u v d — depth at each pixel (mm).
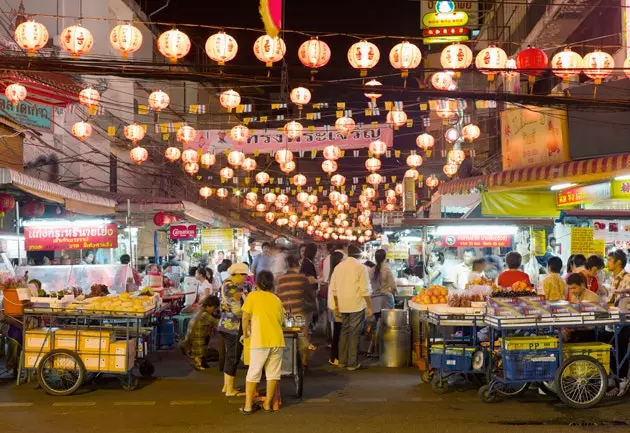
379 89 11383
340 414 8266
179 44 11547
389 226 16656
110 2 25000
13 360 10609
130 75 10711
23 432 7430
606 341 9516
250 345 8469
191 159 20656
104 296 10742
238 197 36062
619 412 8227
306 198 32094
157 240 23047
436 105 15547
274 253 14602
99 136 23156
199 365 11594
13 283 10289
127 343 9641
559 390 8398
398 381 10484
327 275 16031
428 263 14727
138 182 26734
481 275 12625
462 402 8906
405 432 7383
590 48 18984
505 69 11617
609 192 13078
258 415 8234
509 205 16297
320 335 16938
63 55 18547
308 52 11891
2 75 14070
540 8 22375
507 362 8469
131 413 8344
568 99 11711
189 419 8031
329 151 21469
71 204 15016
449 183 17438
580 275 9594
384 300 13406
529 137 15633
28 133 17016
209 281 16672
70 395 9406
